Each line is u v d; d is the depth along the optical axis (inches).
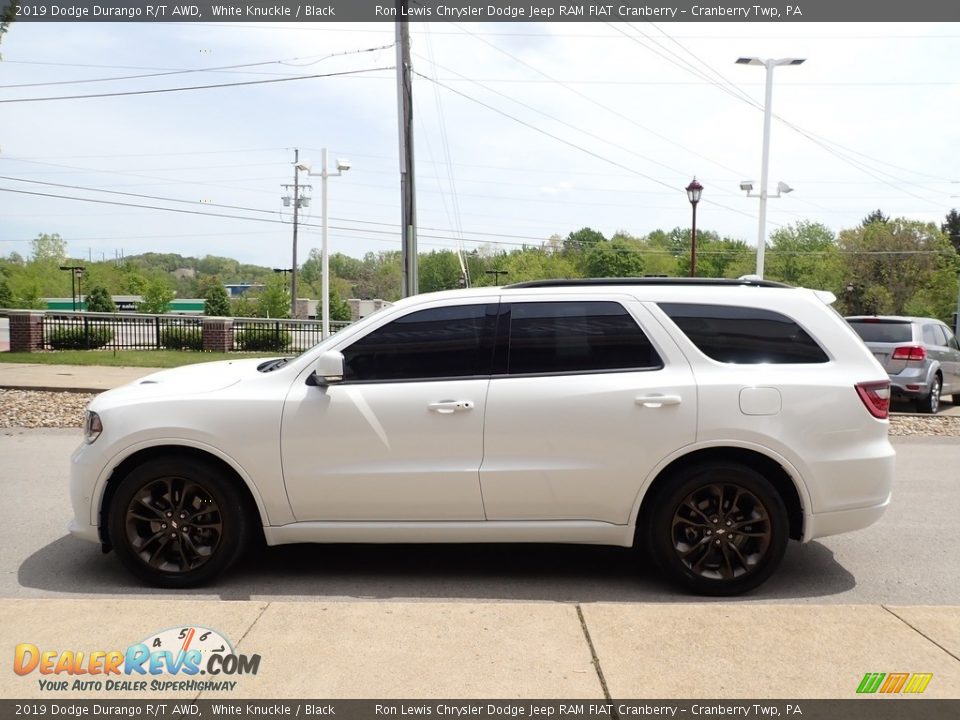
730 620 148.3
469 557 200.7
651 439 170.2
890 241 2731.3
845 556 206.8
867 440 174.6
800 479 171.2
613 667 129.3
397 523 175.5
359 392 173.9
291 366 178.5
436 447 172.7
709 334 177.2
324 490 173.3
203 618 148.3
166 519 174.6
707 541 171.0
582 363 176.2
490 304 180.5
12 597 171.0
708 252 3555.6
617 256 3508.9
